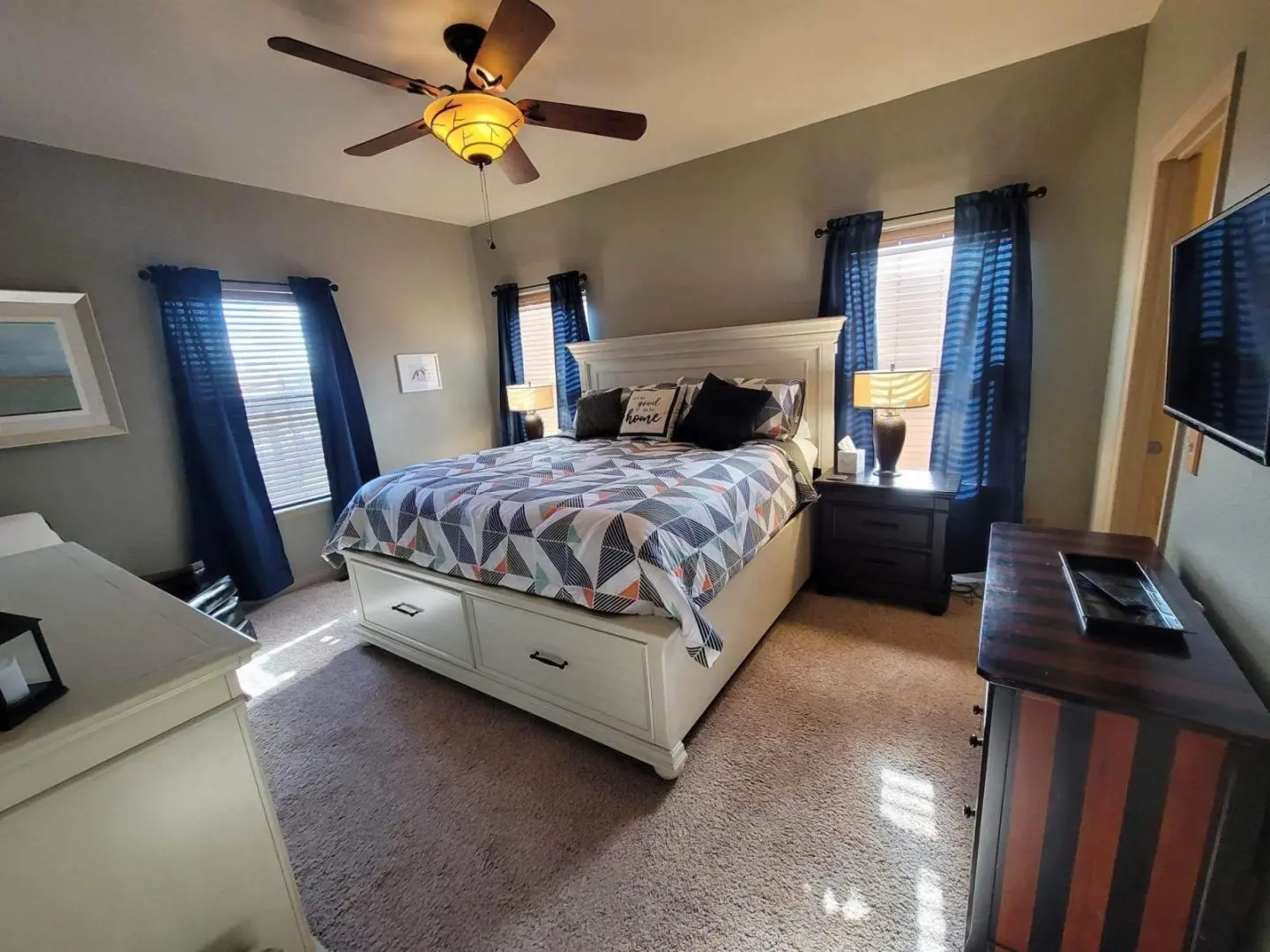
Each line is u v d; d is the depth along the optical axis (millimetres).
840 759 1715
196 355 3002
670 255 3619
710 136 3041
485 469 2547
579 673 1800
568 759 1815
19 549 2283
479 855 1476
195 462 3039
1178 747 852
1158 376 2137
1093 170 2387
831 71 2408
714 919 1265
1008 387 2627
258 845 921
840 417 3135
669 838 1481
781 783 1639
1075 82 2350
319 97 2334
